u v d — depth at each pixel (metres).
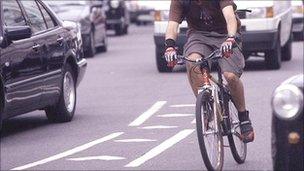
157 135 14.38
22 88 14.28
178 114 16.61
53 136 14.68
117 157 12.62
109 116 16.73
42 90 15.02
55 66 15.58
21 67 14.26
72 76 16.52
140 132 14.75
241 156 11.84
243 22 22.58
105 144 13.73
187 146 13.30
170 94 19.55
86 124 15.86
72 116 16.39
